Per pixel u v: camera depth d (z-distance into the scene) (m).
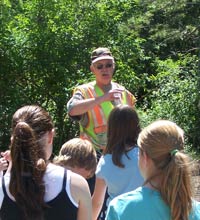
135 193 2.62
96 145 4.97
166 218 2.55
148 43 16.81
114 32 11.77
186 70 14.82
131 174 3.73
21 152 2.80
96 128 4.96
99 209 3.93
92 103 4.82
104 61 5.07
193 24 16.75
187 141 13.16
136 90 12.23
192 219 2.56
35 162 2.80
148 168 2.62
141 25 16.20
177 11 16.88
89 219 2.87
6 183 2.81
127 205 2.59
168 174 2.54
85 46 11.45
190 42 17.83
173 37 16.95
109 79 5.11
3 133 11.02
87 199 2.86
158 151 2.58
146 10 16.56
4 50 11.29
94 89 5.12
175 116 13.54
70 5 11.64
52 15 11.50
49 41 11.30
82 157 3.94
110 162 3.79
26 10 11.60
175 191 2.52
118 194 3.78
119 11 12.45
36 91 11.47
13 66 11.34
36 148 2.82
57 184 2.81
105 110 4.95
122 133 3.79
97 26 11.55
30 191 2.76
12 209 2.78
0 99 11.27
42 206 2.76
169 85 13.85
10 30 11.38
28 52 11.39
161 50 19.31
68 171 2.88
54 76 11.38
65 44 11.32
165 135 2.60
